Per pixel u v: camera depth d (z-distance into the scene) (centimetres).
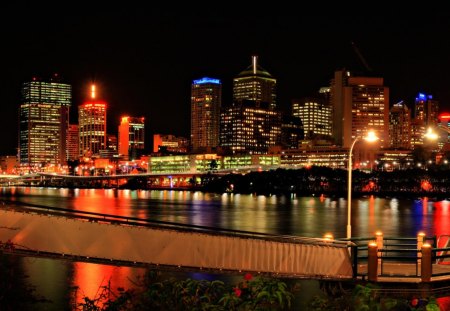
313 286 4406
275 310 1814
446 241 4856
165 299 1817
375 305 1839
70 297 4350
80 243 3612
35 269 5341
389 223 14050
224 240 3875
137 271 5462
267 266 3900
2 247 3381
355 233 11550
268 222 14275
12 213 3547
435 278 3769
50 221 3584
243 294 1836
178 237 3812
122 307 1889
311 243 4012
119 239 3703
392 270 4150
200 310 1772
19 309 2133
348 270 3934
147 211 18288
